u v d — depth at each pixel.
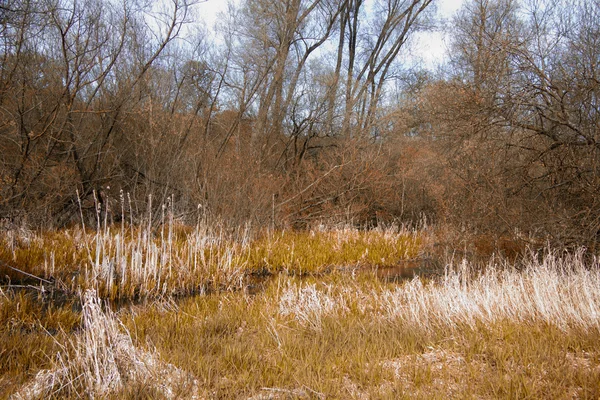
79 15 10.52
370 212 15.98
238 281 8.40
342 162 14.72
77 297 6.77
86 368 3.71
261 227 11.55
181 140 13.32
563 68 8.77
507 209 8.71
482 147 9.10
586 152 8.21
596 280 6.22
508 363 4.15
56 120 10.92
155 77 14.45
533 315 5.51
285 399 3.64
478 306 5.87
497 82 8.98
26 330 5.12
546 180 8.92
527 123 9.07
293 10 17.00
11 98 9.98
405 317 5.75
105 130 12.42
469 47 11.57
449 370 4.17
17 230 9.12
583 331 4.88
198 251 8.83
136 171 12.71
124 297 7.18
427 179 14.96
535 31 9.22
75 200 11.56
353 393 3.70
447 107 9.97
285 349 4.63
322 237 12.06
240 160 12.04
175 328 5.34
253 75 16.47
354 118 18.53
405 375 4.06
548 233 8.09
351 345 4.79
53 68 11.16
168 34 12.55
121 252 7.69
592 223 7.61
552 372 3.92
